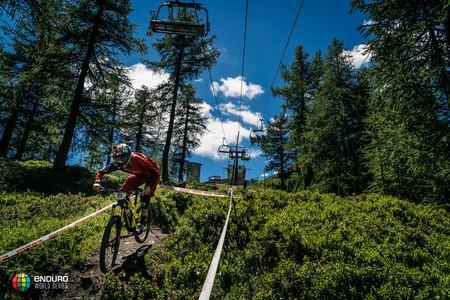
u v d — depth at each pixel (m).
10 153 28.55
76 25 15.90
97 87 16.80
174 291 4.64
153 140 32.53
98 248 6.03
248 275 5.34
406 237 6.76
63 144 15.42
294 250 6.04
